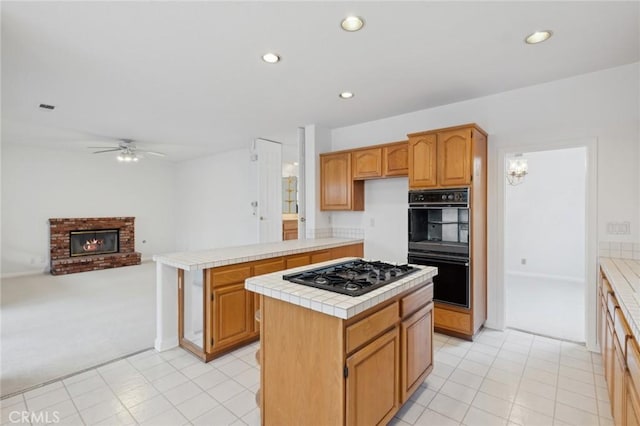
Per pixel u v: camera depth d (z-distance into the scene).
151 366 2.67
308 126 4.68
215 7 1.93
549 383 2.41
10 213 6.16
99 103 3.69
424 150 3.37
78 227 6.86
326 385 1.59
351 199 4.36
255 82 3.09
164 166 8.28
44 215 6.52
